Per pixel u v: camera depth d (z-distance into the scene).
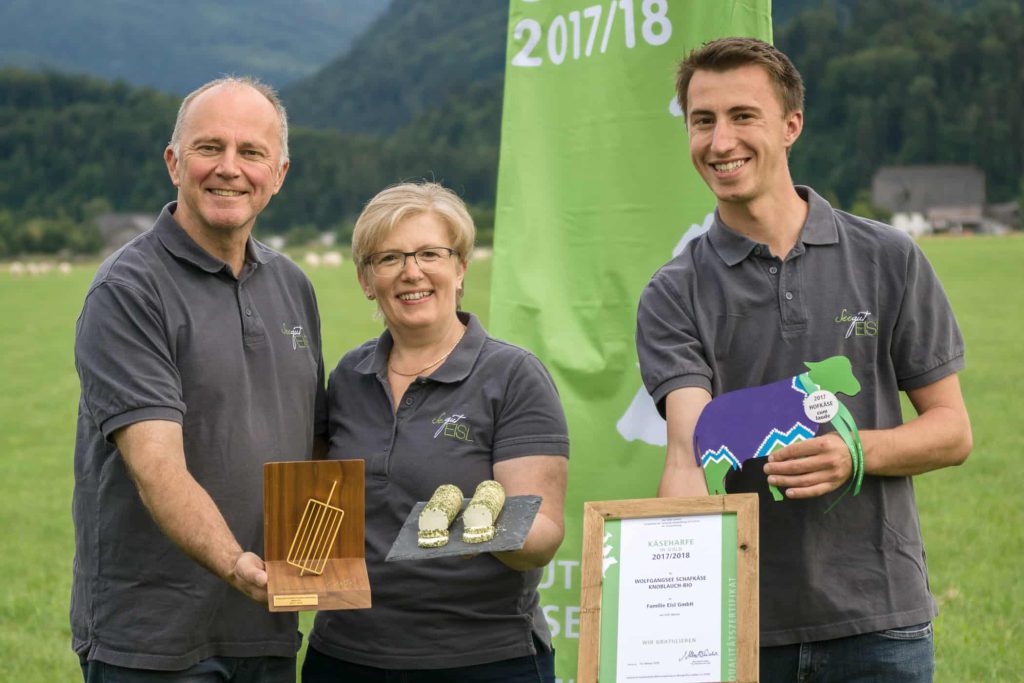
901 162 112.50
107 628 3.01
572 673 4.18
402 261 3.10
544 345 4.16
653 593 2.58
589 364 4.11
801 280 3.00
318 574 2.65
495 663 3.08
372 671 3.08
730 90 2.95
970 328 21.03
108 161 145.88
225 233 3.05
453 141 136.88
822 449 2.75
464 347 3.18
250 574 2.63
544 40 4.18
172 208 3.13
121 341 2.89
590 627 2.57
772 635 2.97
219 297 3.06
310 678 3.20
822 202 3.08
